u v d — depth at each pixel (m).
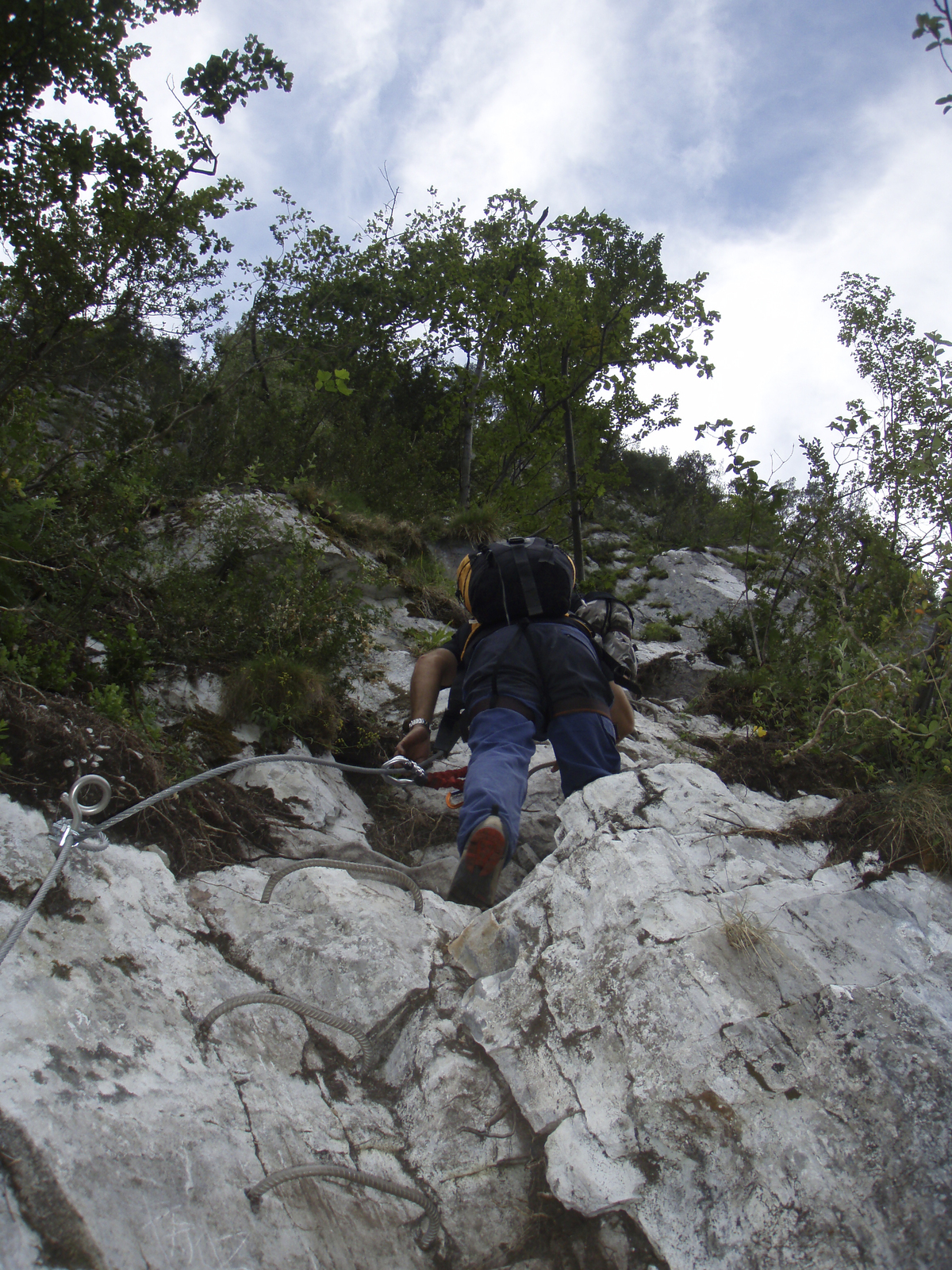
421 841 3.90
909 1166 2.10
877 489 5.93
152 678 3.88
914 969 2.65
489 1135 2.31
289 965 2.66
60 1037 2.08
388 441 9.55
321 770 4.04
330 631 4.82
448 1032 2.55
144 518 5.25
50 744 2.81
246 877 3.00
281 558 5.24
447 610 6.39
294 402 8.83
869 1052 2.32
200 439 7.38
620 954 2.49
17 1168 1.76
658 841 2.83
